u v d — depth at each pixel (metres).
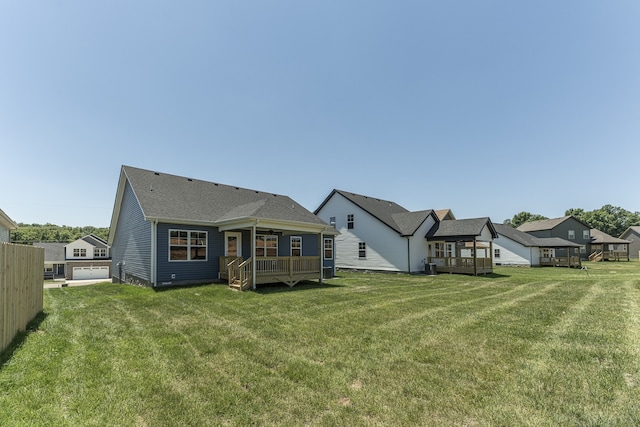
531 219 69.69
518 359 4.37
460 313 7.51
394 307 8.27
